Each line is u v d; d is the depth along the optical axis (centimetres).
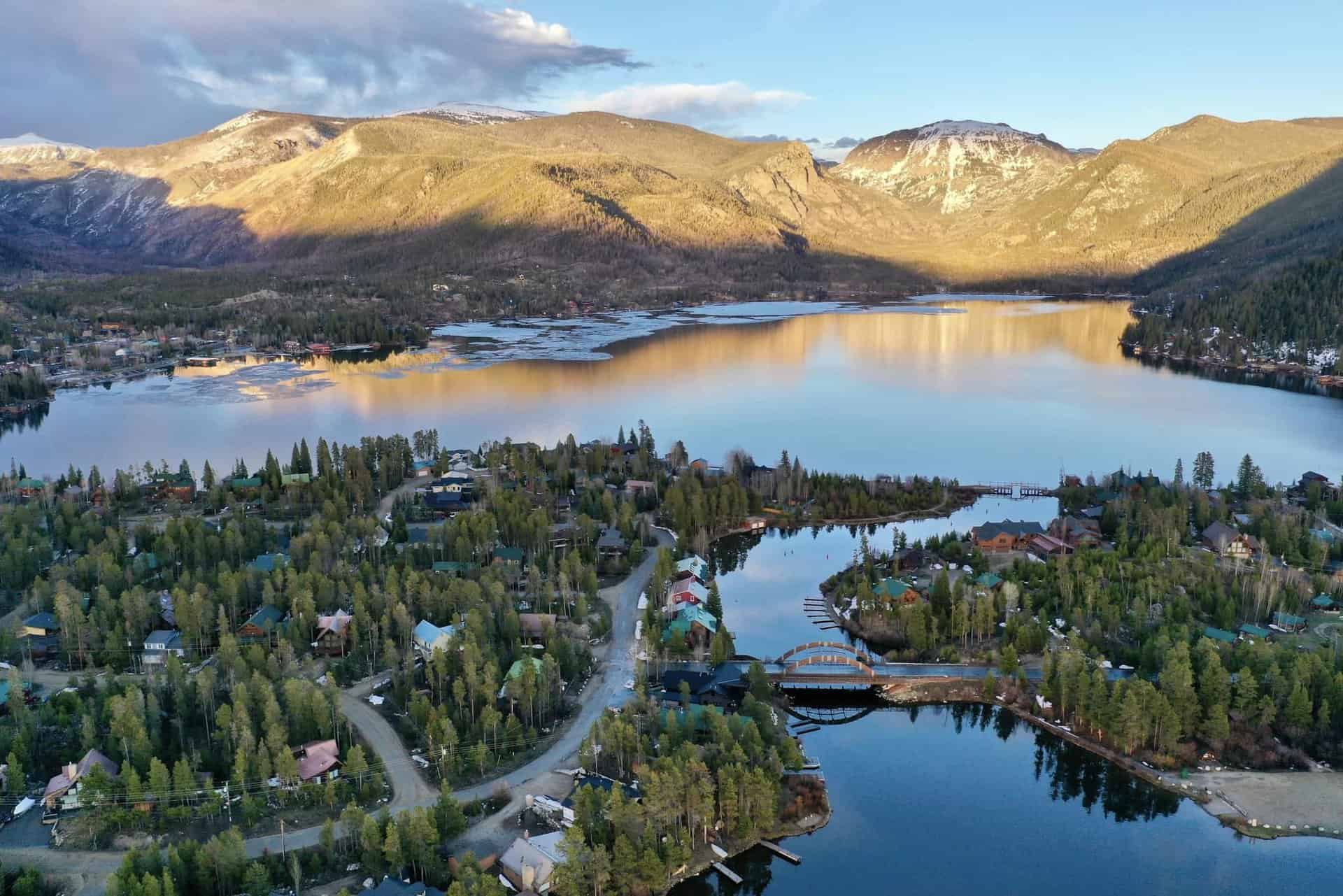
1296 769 15212
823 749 16312
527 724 15988
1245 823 14100
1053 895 12812
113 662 18000
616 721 14788
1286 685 16150
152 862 12200
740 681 17538
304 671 17388
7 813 13750
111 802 13638
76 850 13000
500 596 19838
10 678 16462
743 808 13900
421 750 15312
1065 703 16700
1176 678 15875
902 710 17575
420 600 19950
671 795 13262
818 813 14475
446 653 17312
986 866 13425
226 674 17250
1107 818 14450
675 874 13088
